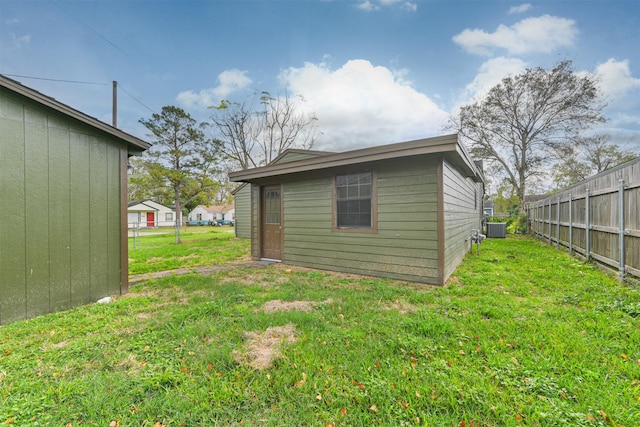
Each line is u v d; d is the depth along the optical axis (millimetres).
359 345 2408
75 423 1555
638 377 1915
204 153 17016
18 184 3178
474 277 4934
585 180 6488
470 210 8750
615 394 1736
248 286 4531
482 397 1737
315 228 6188
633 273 4227
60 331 2791
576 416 1557
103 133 4027
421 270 4703
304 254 6414
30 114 3293
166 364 2145
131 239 15312
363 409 1678
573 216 7422
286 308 3389
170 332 2689
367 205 5375
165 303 3693
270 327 2826
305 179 6371
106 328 2855
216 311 3262
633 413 1582
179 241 13008
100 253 3936
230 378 1976
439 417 1607
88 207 3826
